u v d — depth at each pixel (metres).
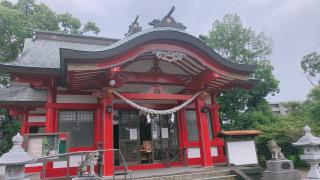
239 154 10.48
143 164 11.02
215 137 12.63
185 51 9.47
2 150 19.38
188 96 10.50
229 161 10.24
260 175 9.46
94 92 9.53
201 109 10.67
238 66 10.27
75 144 9.90
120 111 11.35
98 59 8.11
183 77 10.88
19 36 20.28
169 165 11.35
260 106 19.55
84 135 10.11
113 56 8.34
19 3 24.27
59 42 15.50
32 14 24.06
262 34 20.06
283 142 14.95
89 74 8.68
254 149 10.74
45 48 13.77
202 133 10.41
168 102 12.19
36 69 9.03
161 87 10.44
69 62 7.80
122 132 11.14
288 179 8.34
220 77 10.52
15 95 11.94
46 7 25.00
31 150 7.92
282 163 8.51
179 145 11.90
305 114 18.59
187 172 8.88
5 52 21.53
